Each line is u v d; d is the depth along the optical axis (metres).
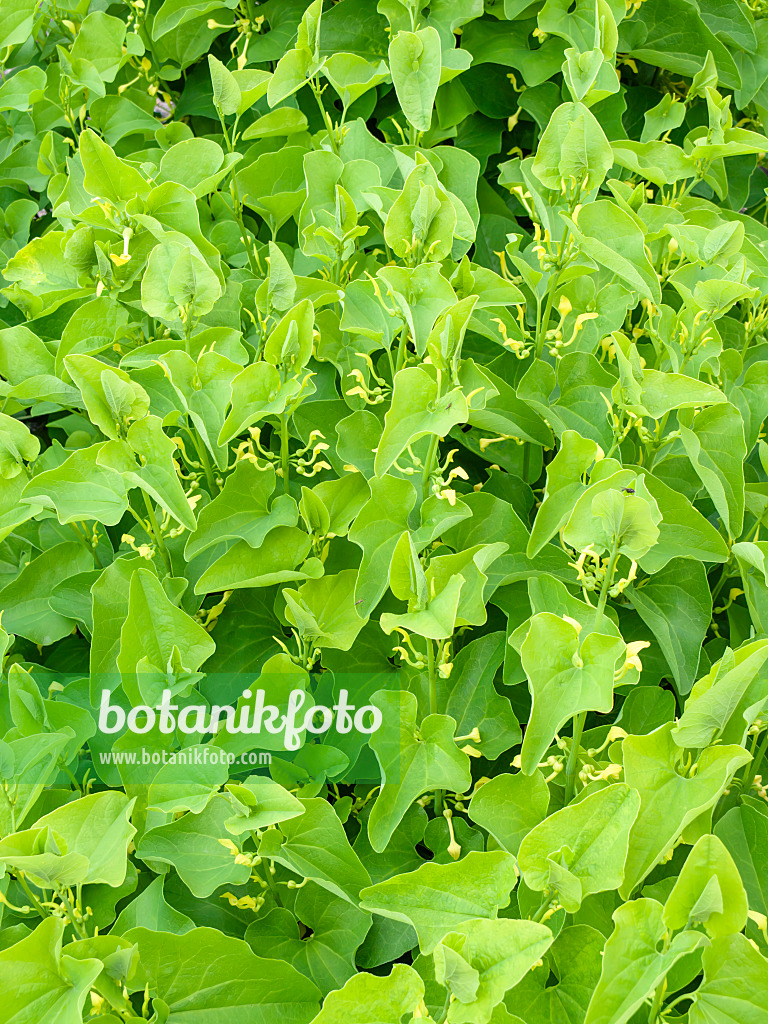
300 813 1.88
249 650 2.09
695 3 2.30
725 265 2.09
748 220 2.28
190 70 2.50
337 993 1.82
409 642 1.98
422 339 2.02
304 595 2.04
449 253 2.10
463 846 1.99
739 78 2.35
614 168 2.31
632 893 1.93
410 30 2.28
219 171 2.22
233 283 2.22
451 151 2.23
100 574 2.09
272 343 2.01
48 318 2.24
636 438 2.12
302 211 2.20
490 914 1.88
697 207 2.28
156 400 2.11
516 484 2.13
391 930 1.97
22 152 2.44
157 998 1.89
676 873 1.96
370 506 2.01
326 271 2.18
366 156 2.25
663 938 1.80
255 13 2.41
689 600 2.04
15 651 2.19
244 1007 1.90
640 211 2.19
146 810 1.99
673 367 2.04
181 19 2.34
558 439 2.16
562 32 2.27
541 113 2.29
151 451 1.99
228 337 2.12
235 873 1.94
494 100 2.33
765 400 2.16
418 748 1.98
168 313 2.07
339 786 2.10
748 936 1.92
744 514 2.12
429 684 1.99
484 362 2.21
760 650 1.80
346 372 2.14
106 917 1.98
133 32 2.42
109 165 2.15
